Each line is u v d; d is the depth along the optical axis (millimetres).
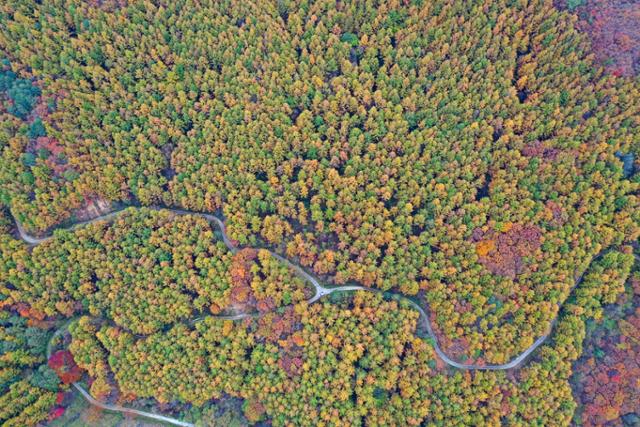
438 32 100688
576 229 95000
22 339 98812
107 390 98625
